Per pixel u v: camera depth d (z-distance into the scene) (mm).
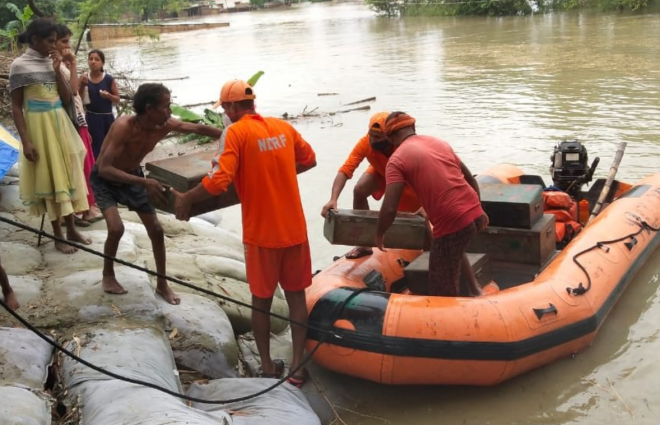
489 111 13664
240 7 67125
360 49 26484
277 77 20719
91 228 6637
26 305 4895
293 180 4777
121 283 5184
